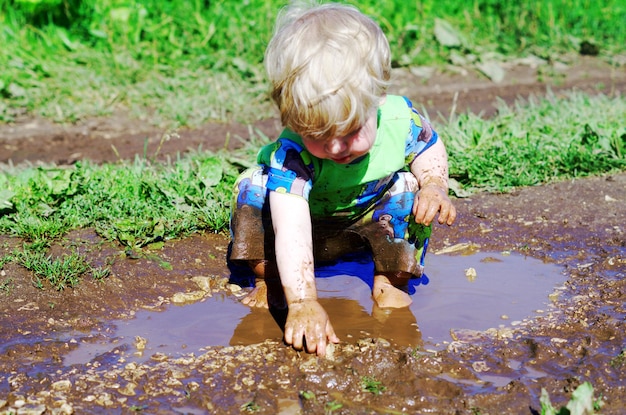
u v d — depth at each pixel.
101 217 4.18
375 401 2.56
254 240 3.25
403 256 3.32
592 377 2.68
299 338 2.80
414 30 9.31
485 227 4.29
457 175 4.96
